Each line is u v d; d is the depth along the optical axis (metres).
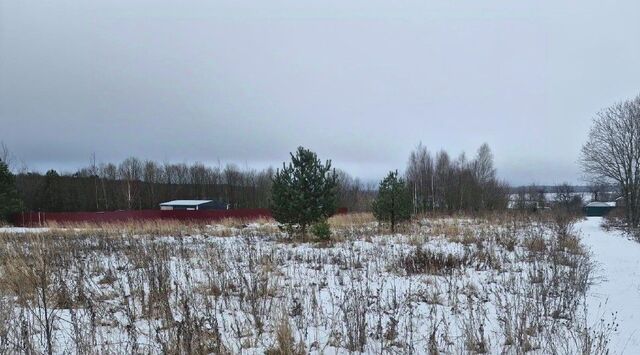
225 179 64.12
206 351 4.84
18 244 11.39
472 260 10.74
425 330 5.86
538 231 18.19
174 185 61.44
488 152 55.41
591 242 19.08
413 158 51.19
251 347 5.11
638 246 17.59
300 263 10.33
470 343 5.11
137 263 9.02
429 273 9.39
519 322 5.96
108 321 5.85
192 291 6.74
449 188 48.12
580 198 62.00
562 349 5.25
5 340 4.69
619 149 33.78
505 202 48.94
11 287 6.86
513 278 8.07
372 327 5.77
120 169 60.91
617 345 5.51
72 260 9.55
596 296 8.07
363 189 63.78
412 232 17.17
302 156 14.88
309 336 5.50
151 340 5.08
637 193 32.53
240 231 18.27
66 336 5.23
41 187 46.88
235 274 8.37
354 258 10.47
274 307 6.20
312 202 14.87
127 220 23.25
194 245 13.09
